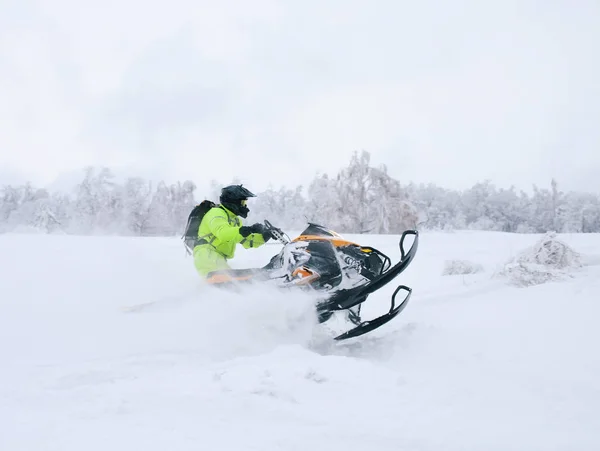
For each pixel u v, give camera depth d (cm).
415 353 464
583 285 704
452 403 328
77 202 4684
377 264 527
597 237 1877
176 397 340
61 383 381
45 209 4366
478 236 2483
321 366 398
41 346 477
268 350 488
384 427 291
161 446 264
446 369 410
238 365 414
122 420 302
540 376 379
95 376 399
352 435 280
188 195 4703
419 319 598
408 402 331
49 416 308
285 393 342
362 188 4138
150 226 4603
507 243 1714
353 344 521
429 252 1359
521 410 314
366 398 338
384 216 4069
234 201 579
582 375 379
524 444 266
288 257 534
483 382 370
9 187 5116
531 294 680
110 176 4694
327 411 316
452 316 600
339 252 524
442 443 270
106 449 260
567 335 486
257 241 579
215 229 554
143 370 416
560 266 800
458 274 924
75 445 264
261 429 289
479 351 455
